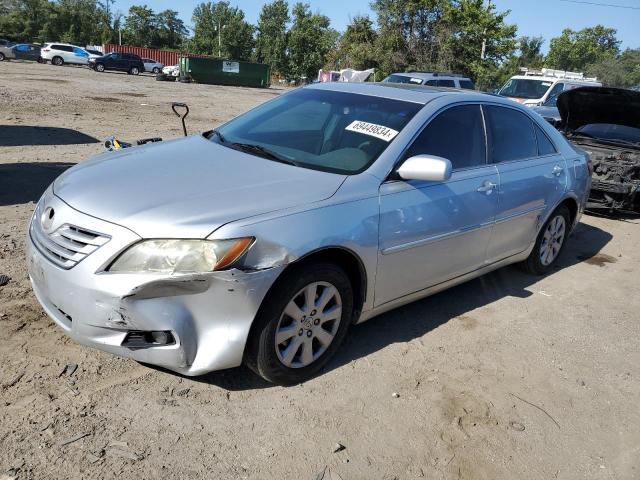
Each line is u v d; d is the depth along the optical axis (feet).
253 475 8.45
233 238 9.00
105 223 9.11
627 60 214.07
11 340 10.94
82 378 10.11
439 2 119.75
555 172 16.56
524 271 18.12
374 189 11.16
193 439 8.98
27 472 7.93
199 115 53.93
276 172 11.16
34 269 9.91
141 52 204.03
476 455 9.48
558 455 9.75
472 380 11.63
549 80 50.11
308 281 10.10
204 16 258.16
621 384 12.19
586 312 15.65
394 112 12.95
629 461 9.82
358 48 132.26
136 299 8.80
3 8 282.77
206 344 9.30
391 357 12.10
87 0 304.50
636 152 26.22
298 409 10.02
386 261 11.43
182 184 10.25
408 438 9.67
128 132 38.75
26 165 25.88
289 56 202.39
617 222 26.53
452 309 14.89
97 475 8.04
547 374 12.22
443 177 11.03
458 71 118.73
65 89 68.54
